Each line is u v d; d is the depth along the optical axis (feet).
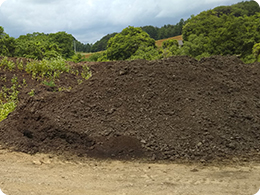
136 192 11.22
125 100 18.29
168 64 21.01
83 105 18.65
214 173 12.80
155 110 17.30
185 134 15.64
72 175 13.19
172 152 14.75
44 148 16.52
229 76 20.81
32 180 12.67
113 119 17.16
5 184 12.26
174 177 12.50
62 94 20.43
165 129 16.06
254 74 22.13
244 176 12.39
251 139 15.48
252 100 18.72
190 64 21.22
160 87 18.78
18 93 25.86
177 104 17.56
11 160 15.28
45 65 31.99
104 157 15.02
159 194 11.01
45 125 17.67
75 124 17.21
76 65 37.70
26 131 17.88
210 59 22.70
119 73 20.65
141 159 14.58
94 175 13.10
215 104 17.69
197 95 18.20
